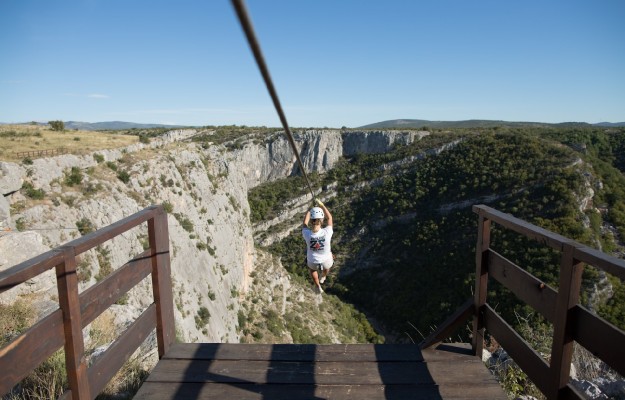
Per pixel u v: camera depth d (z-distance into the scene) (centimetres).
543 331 586
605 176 4797
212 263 3822
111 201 2669
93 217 2459
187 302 2973
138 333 376
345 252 6494
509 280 361
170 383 381
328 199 7981
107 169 2958
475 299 422
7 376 211
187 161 4094
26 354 226
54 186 2423
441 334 436
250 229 5456
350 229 6962
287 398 359
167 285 443
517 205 4738
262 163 8719
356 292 5622
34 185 2292
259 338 4019
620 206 4309
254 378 388
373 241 6425
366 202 7381
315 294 5428
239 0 106
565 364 274
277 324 4316
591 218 4131
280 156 8719
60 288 264
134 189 3030
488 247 409
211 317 3275
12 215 2045
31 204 2191
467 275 4434
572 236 3816
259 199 8112
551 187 4603
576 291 265
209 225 4047
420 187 6750
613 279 2303
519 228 326
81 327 279
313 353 432
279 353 432
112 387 450
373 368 404
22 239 1034
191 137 8744
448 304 4281
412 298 4900
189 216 3653
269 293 4856
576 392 267
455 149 6888
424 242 5675
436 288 4772
